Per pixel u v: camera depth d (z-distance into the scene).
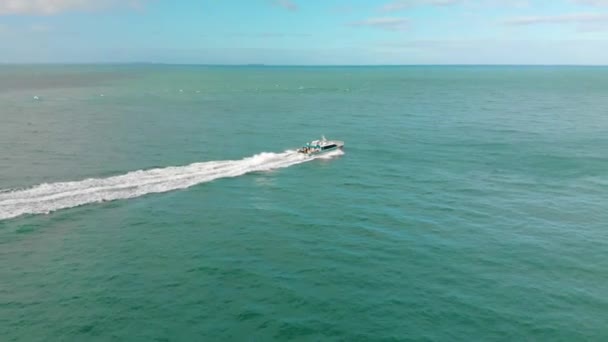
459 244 47.47
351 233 49.75
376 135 107.00
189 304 35.78
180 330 32.69
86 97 183.25
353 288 38.62
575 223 53.41
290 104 171.62
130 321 33.50
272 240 47.59
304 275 40.59
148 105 158.88
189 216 53.34
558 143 99.31
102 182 62.62
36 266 40.78
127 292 37.16
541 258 44.59
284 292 37.75
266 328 33.19
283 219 53.34
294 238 48.19
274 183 67.19
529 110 161.62
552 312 35.75
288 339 32.12
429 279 40.31
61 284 38.03
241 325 33.44
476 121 132.50
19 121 116.06
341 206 58.12
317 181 68.88
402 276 40.72
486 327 33.75
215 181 66.75
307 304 36.22
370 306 36.09
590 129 118.75
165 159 77.44
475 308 36.06
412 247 46.56
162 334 32.22
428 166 78.94
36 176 65.00
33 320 33.22
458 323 34.16
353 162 81.00
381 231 50.41
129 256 43.22
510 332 33.22
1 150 81.44
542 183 69.56
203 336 32.19
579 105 179.00
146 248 44.97
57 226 49.00
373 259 43.81
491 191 65.25
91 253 43.56
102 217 51.91
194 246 45.75
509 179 71.56
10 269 40.06
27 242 45.16
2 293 36.41
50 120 118.81
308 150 83.62
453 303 36.69
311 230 50.34
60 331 32.12
